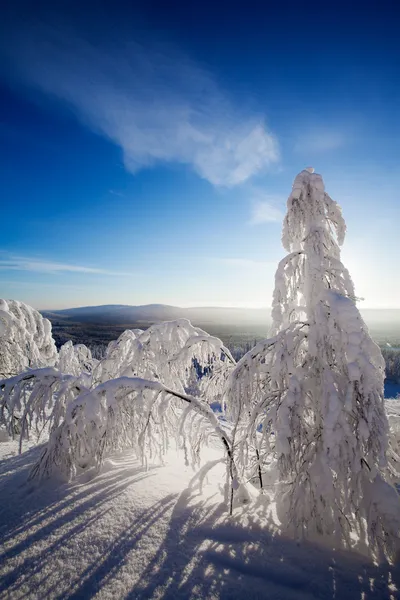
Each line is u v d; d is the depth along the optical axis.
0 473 6.38
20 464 6.82
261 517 5.11
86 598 3.33
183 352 7.11
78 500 5.14
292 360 4.94
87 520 4.62
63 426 5.84
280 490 5.30
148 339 7.95
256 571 3.84
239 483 5.67
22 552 3.95
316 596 3.51
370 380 4.32
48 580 3.56
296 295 5.68
